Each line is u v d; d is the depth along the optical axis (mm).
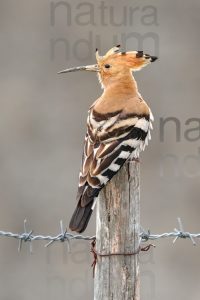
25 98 22688
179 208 18844
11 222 19219
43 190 19781
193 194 18875
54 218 19125
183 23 23750
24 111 22297
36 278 17141
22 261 17484
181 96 22672
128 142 8773
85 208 8297
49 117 22234
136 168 8398
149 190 19000
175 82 22891
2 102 22688
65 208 19328
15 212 19359
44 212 19266
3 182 20031
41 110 22391
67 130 22000
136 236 8367
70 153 21266
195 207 18766
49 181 19938
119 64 9484
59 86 22797
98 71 9602
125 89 9344
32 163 20844
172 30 23672
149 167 19219
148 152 19344
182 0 23781
